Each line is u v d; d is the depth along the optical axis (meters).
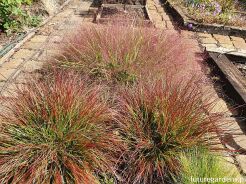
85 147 2.50
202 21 6.37
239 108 3.70
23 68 4.31
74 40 3.92
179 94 2.86
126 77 3.49
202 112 2.83
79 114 2.66
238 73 4.38
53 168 2.42
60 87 2.82
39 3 6.44
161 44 3.86
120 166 2.64
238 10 7.68
